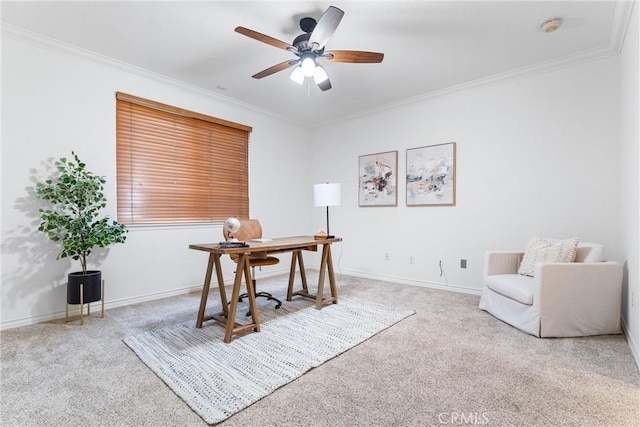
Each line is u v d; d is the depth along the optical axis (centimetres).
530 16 239
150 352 208
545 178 322
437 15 238
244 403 152
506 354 206
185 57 305
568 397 158
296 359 198
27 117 265
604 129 290
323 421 140
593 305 233
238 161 435
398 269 434
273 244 270
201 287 387
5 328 252
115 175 317
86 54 292
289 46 233
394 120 438
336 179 507
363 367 190
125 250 323
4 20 244
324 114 481
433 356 204
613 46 278
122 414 145
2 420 140
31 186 266
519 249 338
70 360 198
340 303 325
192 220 382
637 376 177
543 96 322
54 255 277
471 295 361
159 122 352
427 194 405
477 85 361
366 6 227
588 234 299
